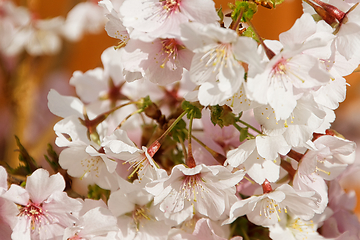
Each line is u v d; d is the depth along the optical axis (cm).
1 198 59
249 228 64
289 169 61
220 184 59
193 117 60
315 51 58
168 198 60
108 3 59
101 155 60
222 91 57
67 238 60
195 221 63
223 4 62
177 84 67
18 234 60
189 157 60
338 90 59
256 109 59
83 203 61
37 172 59
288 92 57
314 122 58
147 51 58
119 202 61
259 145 59
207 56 57
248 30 58
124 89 67
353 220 66
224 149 63
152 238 62
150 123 65
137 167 60
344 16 59
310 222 64
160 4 58
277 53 57
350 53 59
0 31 76
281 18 71
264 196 60
